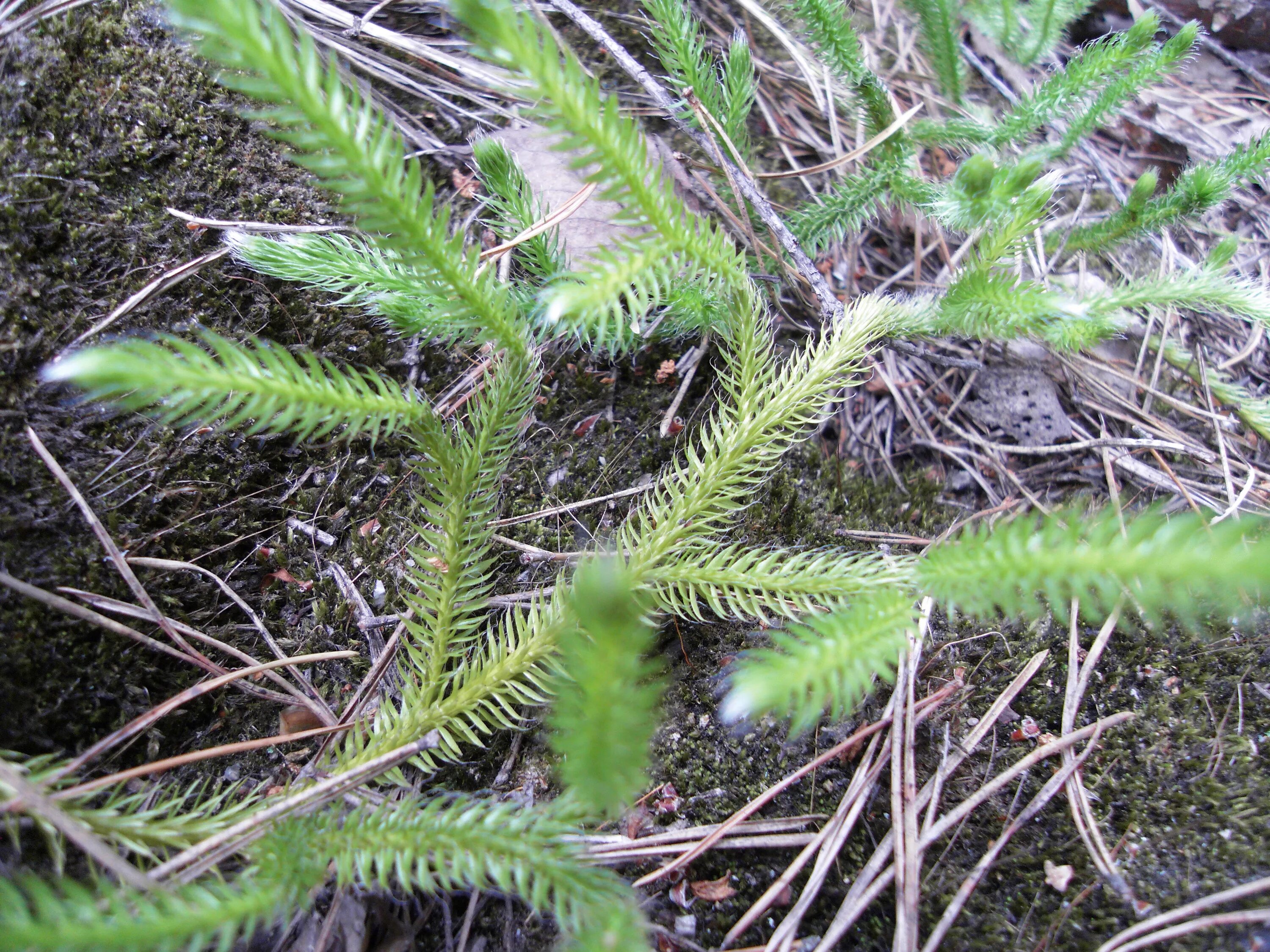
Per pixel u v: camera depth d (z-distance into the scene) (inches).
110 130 5.0
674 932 4.2
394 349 5.3
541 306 4.7
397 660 4.7
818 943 4.1
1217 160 5.4
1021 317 4.5
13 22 4.9
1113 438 5.5
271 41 3.2
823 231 5.6
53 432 4.5
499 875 3.5
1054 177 4.6
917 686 4.7
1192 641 4.8
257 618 4.7
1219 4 6.5
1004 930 4.1
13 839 3.8
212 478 4.8
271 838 3.7
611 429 5.4
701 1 6.5
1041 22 6.2
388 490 5.1
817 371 4.6
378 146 3.5
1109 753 4.5
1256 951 3.9
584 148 3.7
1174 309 5.9
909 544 5.2
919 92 6.6
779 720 4.5
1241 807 4.3
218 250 5.0
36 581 4.3
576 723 3.0
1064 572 3.5
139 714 4.4
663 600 4.4
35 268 4.6
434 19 6.1
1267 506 5.3
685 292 4.8
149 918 3.2
